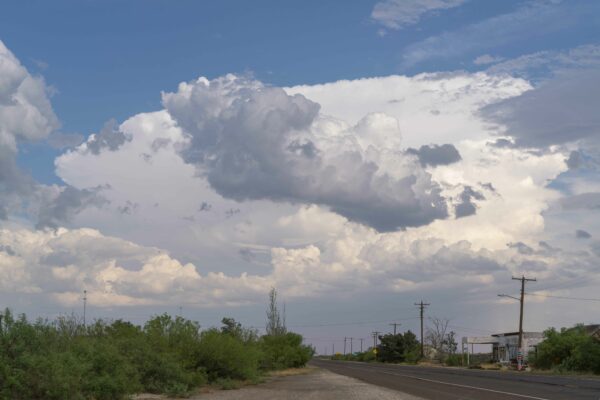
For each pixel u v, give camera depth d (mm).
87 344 25875
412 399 30062
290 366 80375
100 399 23891
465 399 29484
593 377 52219
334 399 30109
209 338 40312
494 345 115750
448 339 152750
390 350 143625
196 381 36531
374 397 31281
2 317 21656
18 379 19953
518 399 28844
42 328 24547
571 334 75312
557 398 29172
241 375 42500
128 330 35312
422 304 134375
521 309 82625
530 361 81688
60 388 20453
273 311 91938
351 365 108375
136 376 28203
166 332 39969
